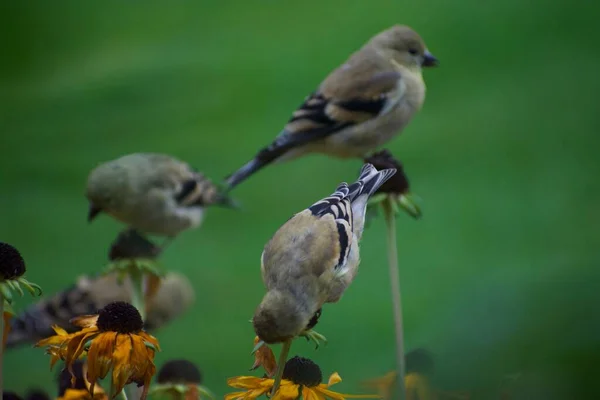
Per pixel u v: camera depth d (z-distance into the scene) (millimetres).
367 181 5352
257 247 16578
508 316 3535
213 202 8547
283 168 19906
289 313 3926
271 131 22094
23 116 24062
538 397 3248
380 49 8789
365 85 8586
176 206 8148
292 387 3879
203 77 25078
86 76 26359
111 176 7910
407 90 8672
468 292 3850
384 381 4625
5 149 21766
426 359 4070
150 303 8438
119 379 3807
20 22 29844
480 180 18125
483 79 21984
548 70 21469
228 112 23125
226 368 11852
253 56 25906
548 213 15820
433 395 3570
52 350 3982
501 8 24531
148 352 3871
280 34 26750
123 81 25469
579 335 3324
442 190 17781
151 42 27938
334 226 4684
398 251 15633
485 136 19750
